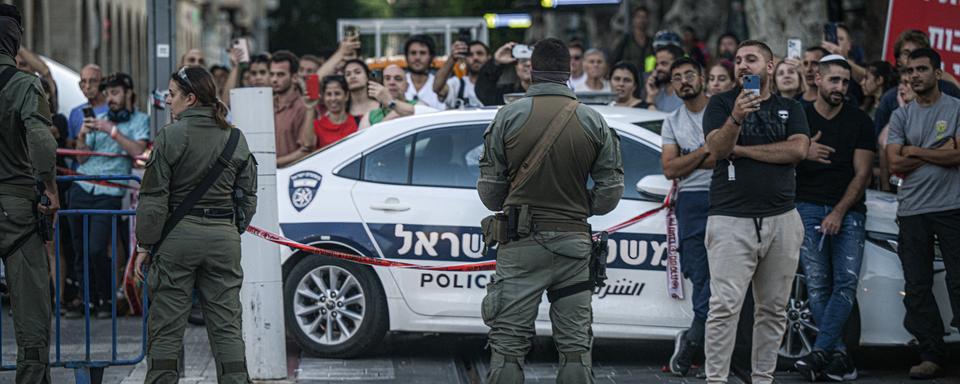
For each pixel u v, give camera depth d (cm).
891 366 1430
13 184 1085
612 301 1372
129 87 1850
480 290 1409
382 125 1474
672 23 3503
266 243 1289
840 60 1329
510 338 1033
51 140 1064
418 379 1341
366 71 1784
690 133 1323
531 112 1029
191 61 2180
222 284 1077
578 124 1027
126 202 1806
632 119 1464
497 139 1038
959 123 1318
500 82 2006
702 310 1329
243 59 2014
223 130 1074
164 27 1692
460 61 2005
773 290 1183
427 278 1420
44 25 5378
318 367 1402
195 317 1695
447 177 1433
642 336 1368
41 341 1101
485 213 1405
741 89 1184
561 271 1030
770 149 1155
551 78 1041
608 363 1448
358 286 1438
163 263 1055
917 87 1328
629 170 1393
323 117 1770
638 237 1366
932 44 1714
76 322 1734
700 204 1332
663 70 1897
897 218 1343
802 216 1348
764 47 1178
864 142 1339
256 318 1291
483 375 1370
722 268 1170
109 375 1345
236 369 1076
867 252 1352
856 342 1352
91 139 1789
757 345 1199
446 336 1634
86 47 6153
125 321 1738
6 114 1067
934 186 1309
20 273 1090
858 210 1338
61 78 2130
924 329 1323
